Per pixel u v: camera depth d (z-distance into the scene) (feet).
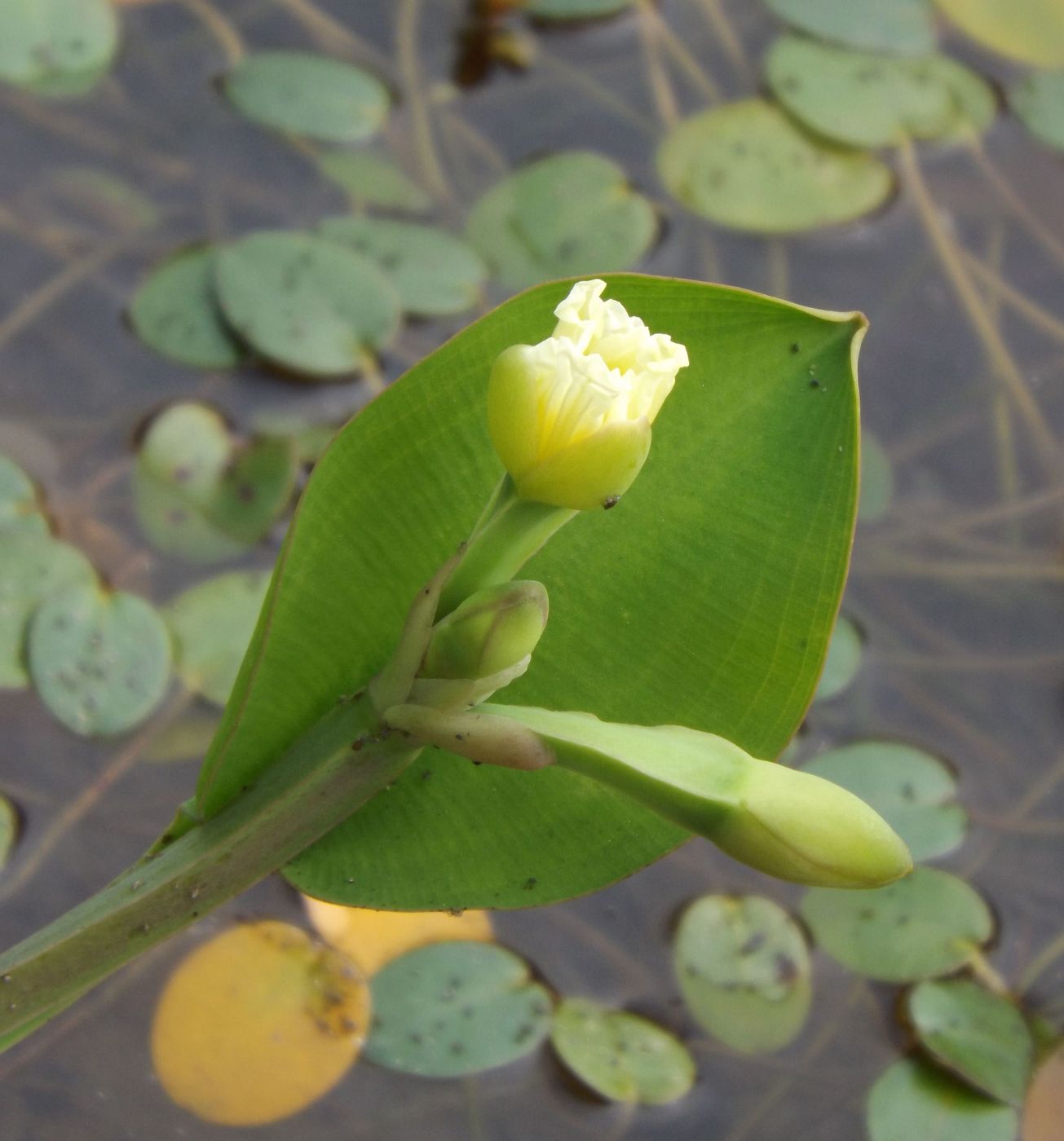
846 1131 1.52
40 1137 1.46
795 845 1.21
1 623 1.67
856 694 1.84
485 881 1.31
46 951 1.25
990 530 2.01
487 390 1.27
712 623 1.29
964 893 1.67
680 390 1.29
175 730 1.62
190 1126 1.48
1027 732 1.82
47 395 1.87
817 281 2.24
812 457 1.28
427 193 2.23
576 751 1.22
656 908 1.62
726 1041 1.55
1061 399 2.16
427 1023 1.53
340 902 1.30
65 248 2.02
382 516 1.27
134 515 1.79
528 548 1.23
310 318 1.99
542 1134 1.50
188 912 1.27
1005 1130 1.53
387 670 1.24
